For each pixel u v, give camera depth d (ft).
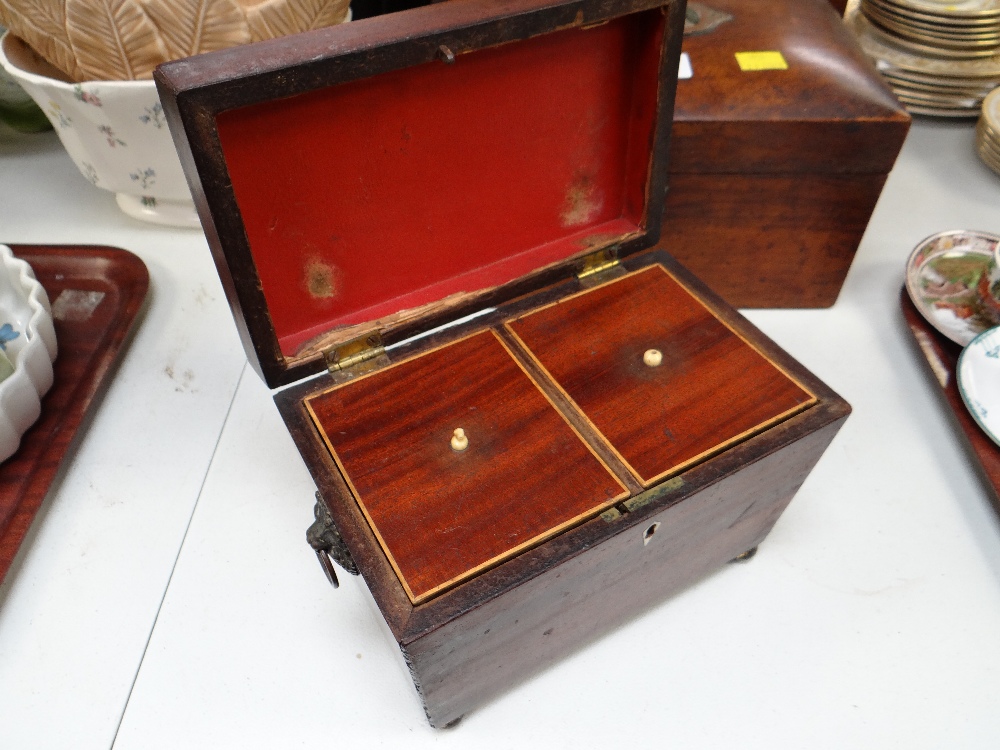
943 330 3.69
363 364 2.81
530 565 2.22
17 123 5.22
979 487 3.44
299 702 2.81
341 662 2.91
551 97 2.74
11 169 5.11
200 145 2.04
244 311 2.43
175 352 4.00
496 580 2.19
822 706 2.79
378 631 2.99
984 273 3.67
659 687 2.86
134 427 3.68
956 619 3.02
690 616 3.06
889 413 3.74
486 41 2.30
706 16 3.86
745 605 3.09
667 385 2.71
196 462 3.54
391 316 2.88
